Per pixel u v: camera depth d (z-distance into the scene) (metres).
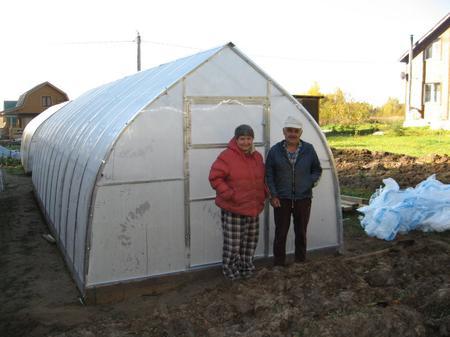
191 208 6.05
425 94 34.78
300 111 6.58
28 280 6.70
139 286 5.82
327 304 4.61
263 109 6.37
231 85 6.14
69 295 6.07
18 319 5.36
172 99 5.84
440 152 19.08
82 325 5.04
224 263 5.83
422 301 4.64
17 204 12.33
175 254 6.01
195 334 4.43
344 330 4.09
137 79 7.71
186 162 5.96
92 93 11.37
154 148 5.78
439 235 7.75
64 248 7.33
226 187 5.52
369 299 4.75
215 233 6.21
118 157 5.59
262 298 4.82
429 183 8.66
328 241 7.02
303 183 6.02
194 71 5.93
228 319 4.66
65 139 9.08
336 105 46.16
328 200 6.96
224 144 6.16
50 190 9.36
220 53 6.05
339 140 27.62
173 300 5.65
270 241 6.63
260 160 5.79
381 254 6.28
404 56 35.56
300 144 6.03
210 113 6.05
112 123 6.22
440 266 5.56
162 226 5.90
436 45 33.44
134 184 5.70
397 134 29.28
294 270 5.46
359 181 12.98
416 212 8.00
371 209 8.49
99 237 5.58
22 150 20.36
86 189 5.79
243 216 5.73
